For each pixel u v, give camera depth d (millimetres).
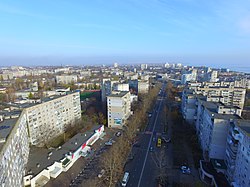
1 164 55094
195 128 143500
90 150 113875
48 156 97125
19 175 74938
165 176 88938
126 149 113375
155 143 123812
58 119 137375
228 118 90312
